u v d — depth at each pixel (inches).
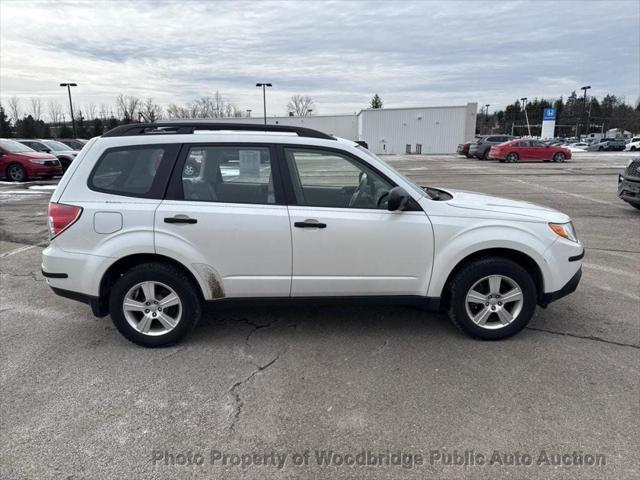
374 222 141.8
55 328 164.6
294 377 130.3
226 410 115.1
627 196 379.2
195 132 145.0
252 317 171.9
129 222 138.4
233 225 139.0
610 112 3855.8
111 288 144.6
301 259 142.1
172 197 140.9
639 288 201.9
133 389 124.7
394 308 180.4
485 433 105.7
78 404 118.0
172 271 142.2
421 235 142.9
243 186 143.2
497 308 148.6
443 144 1926.7
